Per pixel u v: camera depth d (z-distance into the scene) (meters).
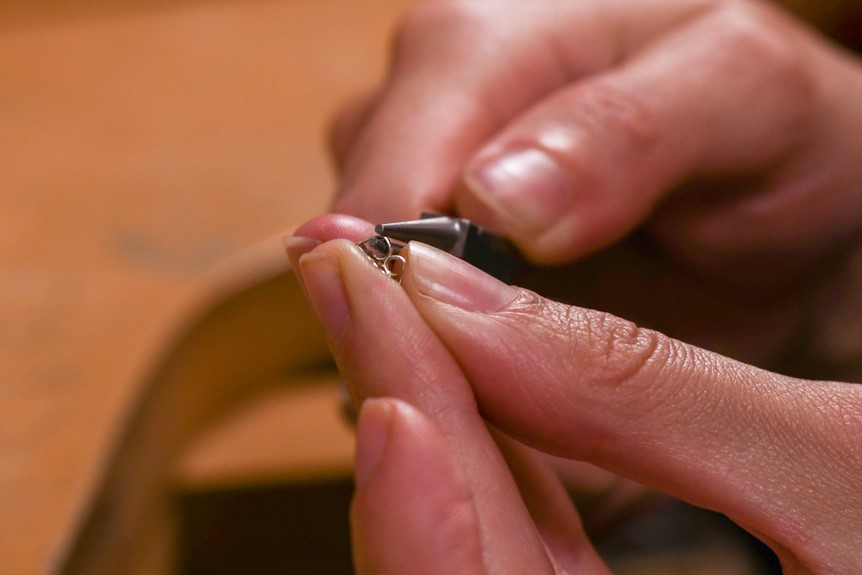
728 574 0.40
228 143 0.49
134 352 0.37
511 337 0.25
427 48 0.34
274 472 0.39
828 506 0.25
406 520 0.24
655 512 0.38
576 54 0.34
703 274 0.36
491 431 0.27
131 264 0.41
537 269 0.32
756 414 0.25
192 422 0.41
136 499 0.35
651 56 0.33
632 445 0.25
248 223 0.44
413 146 0.32
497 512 0.25
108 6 0.62
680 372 0.25
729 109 0.33
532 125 0.31
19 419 0.35
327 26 0.60
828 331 0.39
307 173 0.47
